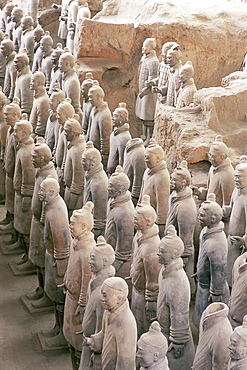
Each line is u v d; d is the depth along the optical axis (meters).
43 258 8.23
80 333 6.55
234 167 8.72
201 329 5.47
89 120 10.70
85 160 8.20
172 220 7.32
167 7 13.14
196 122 9.55
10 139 9.53
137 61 13.01
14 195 9.79
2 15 17.69
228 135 9.27
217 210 6.39
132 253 6.78
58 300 7.26
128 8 13.84
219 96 9.54
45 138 11.16
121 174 7.23
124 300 5.25
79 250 6.44
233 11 13.62
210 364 5.36
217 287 6.52
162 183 7.90
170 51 11.08
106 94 12.97
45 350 7.52
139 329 6.75
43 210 7.32
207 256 6.48
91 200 8.27
